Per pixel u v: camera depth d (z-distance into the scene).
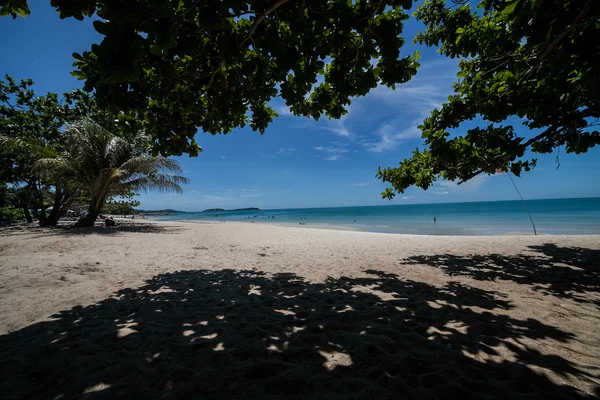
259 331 2.72
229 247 9.29
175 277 5.08
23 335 2.67
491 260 6.27
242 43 2.69
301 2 2.46
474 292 4.03
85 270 5.39
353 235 13.68
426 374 1.94
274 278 5.08
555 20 2.07
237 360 2.16
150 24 1.80
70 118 17.64
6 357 2.25
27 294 3.97
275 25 2.61
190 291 4.21
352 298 3.83
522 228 18.08
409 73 3.14
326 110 4.27
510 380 1.86
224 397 1.70
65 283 4.53
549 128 4.62
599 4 1.85
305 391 1.75
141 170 15.34
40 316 3.18
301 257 7.31
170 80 3.09
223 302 3.71
